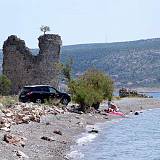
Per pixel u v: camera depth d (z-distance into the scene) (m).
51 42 129.75
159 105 148.25
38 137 61.06
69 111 94.62
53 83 130.00
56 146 58.19
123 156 56.62
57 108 91.44
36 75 129.25
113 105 113.19
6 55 130.50
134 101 152.00
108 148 61.50
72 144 61.81
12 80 130.12
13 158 46.78
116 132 78.56
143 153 59.12
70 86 100.88
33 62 129.38
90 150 58.69
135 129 84.50
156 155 57.81
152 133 79.62
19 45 129.88
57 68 130.12
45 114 82.12
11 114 69.25
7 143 52.44
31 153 51.06
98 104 107.62
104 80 109.94
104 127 84.38
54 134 66.19
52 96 97.88
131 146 64.31
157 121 99.75
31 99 96.44
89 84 105.00
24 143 54.34
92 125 84.69
